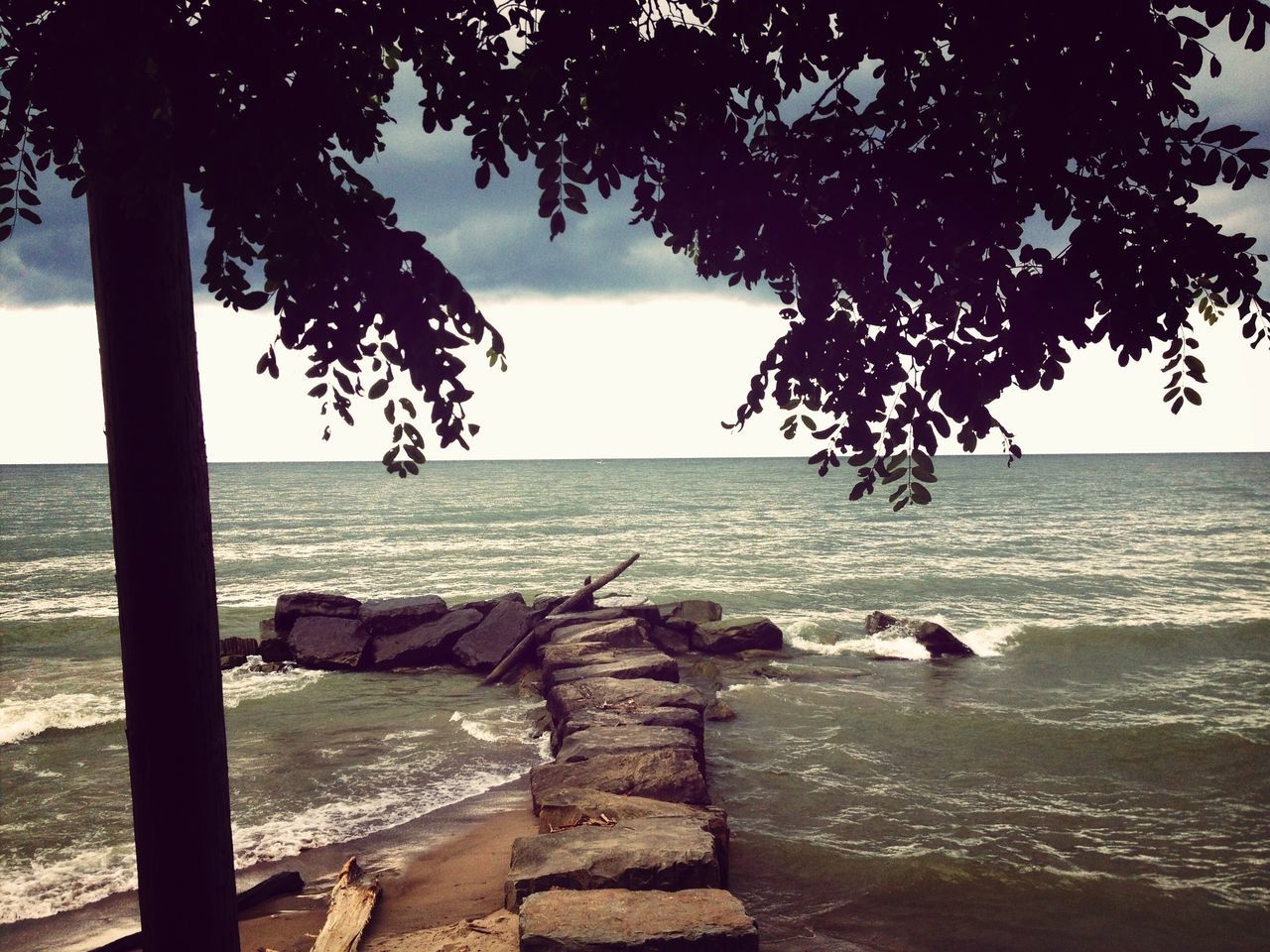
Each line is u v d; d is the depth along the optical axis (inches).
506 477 7509.8
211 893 129.9
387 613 786.2
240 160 91.9
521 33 118.6
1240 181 105.8
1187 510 3287.4
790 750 518.9
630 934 221.6
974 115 111.7
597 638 681.0
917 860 363.9
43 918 305.6
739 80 114.9
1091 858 369.7
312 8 99.4
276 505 3801.7
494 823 398.6
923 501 124.0
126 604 124.5
